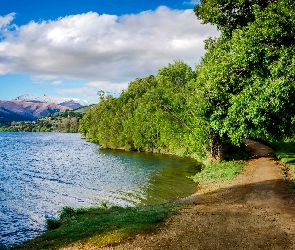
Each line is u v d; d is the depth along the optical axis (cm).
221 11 2625
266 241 1150
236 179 2664
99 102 11738
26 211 2416
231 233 1258
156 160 5422
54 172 4475
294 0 2005
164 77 5278
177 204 1922
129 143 7906
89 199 2761
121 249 1145
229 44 2378
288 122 2105
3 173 4431
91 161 5731
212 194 2200
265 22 1995
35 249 1275
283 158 3516
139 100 8406
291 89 1816
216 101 2441
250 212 1580
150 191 2912
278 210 1589
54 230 1611
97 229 1404
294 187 2106
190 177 3412
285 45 1991
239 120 2161
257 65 2077
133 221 1490
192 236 1245
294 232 1237
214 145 4003
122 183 3416
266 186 2231
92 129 10994
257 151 4544
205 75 2800
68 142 12388
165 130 5462
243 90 2064
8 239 1788
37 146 10250
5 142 12556
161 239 1226
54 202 2700
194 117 3991
